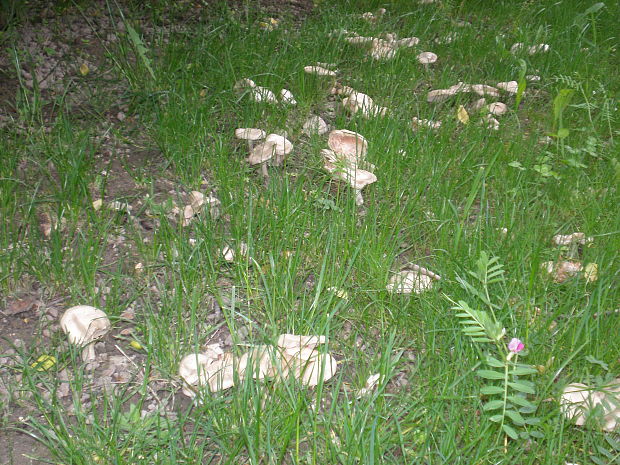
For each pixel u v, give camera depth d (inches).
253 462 28.0
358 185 44.1
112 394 32.3
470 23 78.7
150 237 42.7
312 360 32.3
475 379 32.5
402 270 40.7
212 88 57.5
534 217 43.8
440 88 61.8
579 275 39.0
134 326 36.6
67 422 30.8
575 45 69.4
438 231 43.1
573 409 30.7
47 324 35.7
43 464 29.2
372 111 54.3
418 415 31.1
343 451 28.9
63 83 57.6
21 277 38.5
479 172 41.8
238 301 37.6
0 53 59.6
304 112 56.6
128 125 54.2
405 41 67.6
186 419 30.6
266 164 49.4
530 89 64.1
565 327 35.2
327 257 39.8
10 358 34.0
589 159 52.4
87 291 37.3
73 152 47.4
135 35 56.8
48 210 43.4
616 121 57.2
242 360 32.5
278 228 41.7
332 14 74.4
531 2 80.0
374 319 36.8
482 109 55.8
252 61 61.4
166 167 48.7
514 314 36.0
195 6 73.6
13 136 49.8
